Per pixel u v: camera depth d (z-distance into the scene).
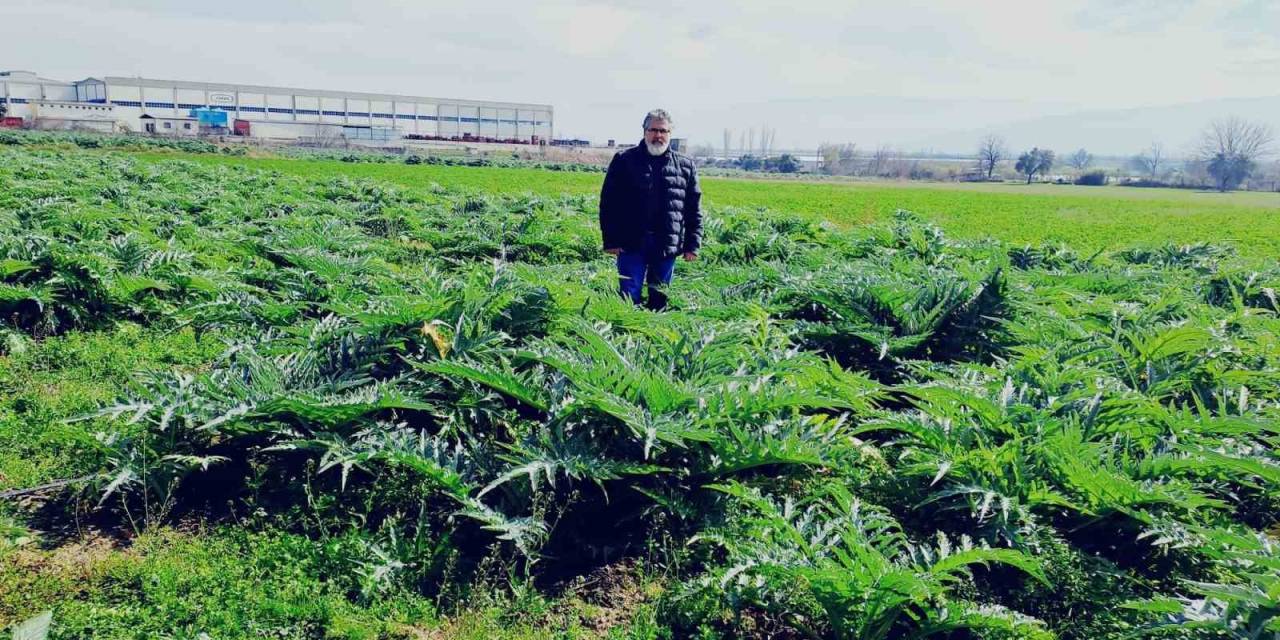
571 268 9.66
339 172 41.62
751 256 12.41
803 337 6.68
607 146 120.44
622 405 4.10
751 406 4.34
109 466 4.31
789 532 3.39
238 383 4.55
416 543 3.74
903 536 3.38
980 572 3.78
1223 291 9.40
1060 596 3.56
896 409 6.09
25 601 3.33
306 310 7.07
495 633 3.30
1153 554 3.99
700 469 4.22
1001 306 6.71
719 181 63.22
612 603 3.61
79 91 109.12
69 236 9.98
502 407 4.73
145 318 7.64
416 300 5.35
